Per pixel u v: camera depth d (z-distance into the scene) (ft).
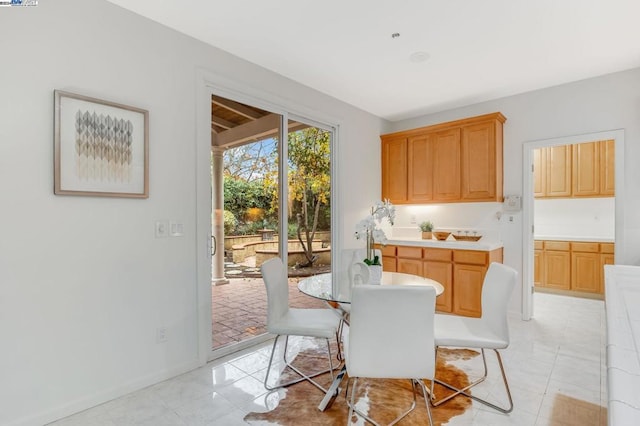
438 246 12.73
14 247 6.02
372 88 11.91
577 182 16.06
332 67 10.25
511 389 7.39
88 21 6.86
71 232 6.66
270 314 7.49
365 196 14.43
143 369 7.63
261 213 10.60
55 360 6.45
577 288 15.55
